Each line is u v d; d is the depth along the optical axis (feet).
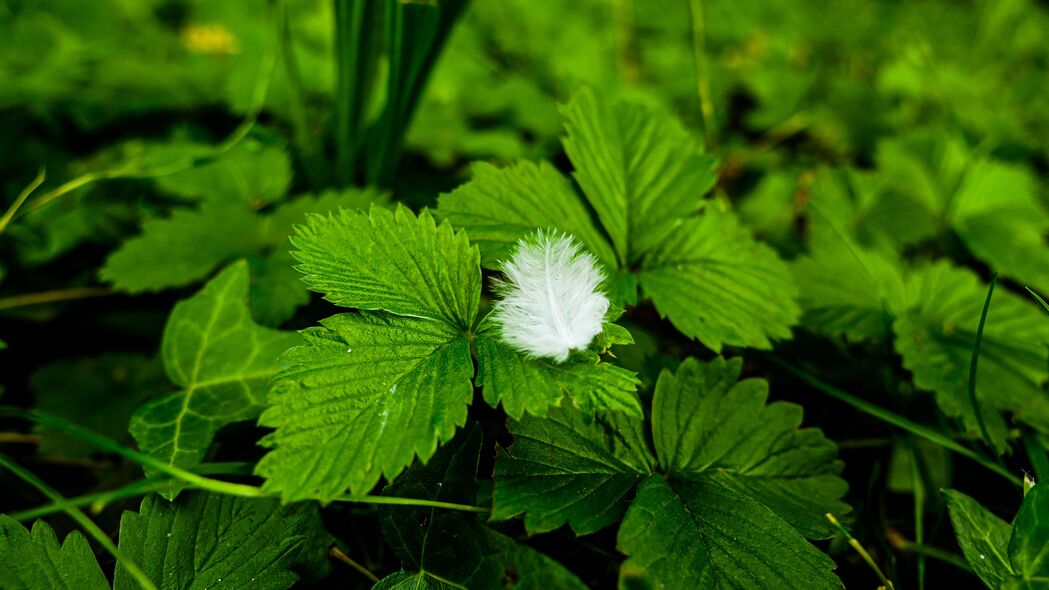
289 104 1.20
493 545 0.68
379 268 0.68
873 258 0.95
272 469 0.62
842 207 1.14
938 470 0.85
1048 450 0.82
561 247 0.68
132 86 1.24
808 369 0.89
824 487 0.73
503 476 0.69
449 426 0.63
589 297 0.66
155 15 1.59
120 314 0.97
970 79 1.73
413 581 0.68
